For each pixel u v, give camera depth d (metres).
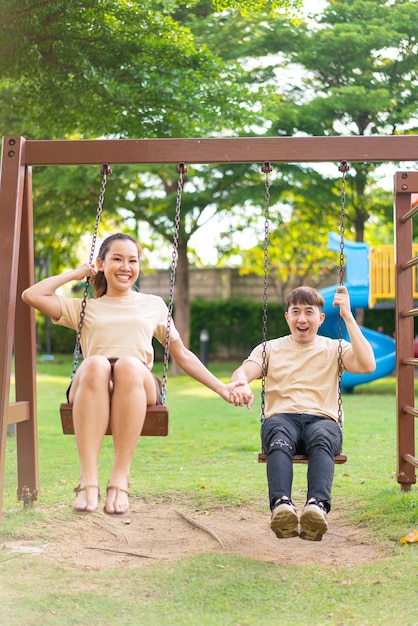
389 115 12.57
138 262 3.99
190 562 3.54
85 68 8.05
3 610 2.93
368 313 18.67
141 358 3.84
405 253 4.83
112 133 9.20
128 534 4.16
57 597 3.08
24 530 4.08
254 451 6.82
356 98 12.01
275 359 4.16
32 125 10.39
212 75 8.99
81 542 3.98
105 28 7.96
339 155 4.21
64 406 3.51
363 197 14.45
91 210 15.25
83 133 9.51
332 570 3.45
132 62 8.53
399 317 4.79
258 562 3.56
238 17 11.48
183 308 17.22
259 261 20.38
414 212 4.43
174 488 5.16
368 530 4.08
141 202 15.76
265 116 10.12
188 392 12.83
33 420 4.54
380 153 4.21
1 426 3.98
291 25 11.80
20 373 4.52
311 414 3.96
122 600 3.07
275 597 3.11
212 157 4.23
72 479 5.49
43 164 4.28
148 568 3.48
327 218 15.86
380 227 22.75
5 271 4.11
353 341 3.96
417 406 9.65
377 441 7.11
